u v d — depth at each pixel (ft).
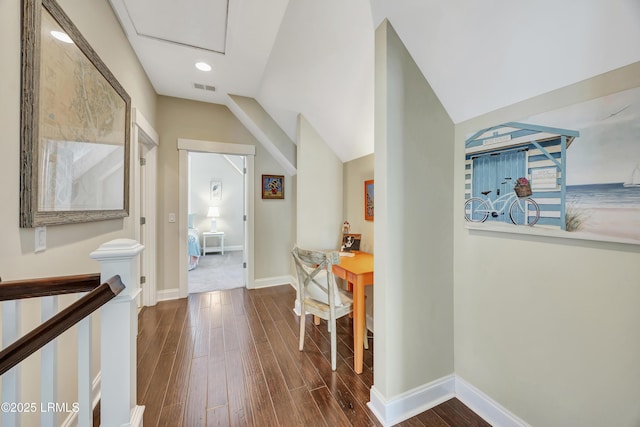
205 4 5.72
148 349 6.84
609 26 2.82
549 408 3.75
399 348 4.66
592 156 3.16
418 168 4.75
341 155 9.57
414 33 4.33
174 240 10.60
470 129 4.81
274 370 5.98
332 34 5.61
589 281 3.29
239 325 8.26
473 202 4.73
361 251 8.73
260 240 12.20
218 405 4.92
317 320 8.26
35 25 3.21
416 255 4.79
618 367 3.07
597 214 3.13
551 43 3.26
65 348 4.15
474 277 4.82
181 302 10.23
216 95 10.36
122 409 2.93
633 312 2.93
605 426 3.19
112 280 2.78
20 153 3.09
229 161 21.83
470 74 4.25
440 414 4.75
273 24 6.32
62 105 3.84
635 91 2.79
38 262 3.45
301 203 9.16
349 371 5.96
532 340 3.93
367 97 6.66
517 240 4.09
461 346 5.10
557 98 3.48
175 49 7.36
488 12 3.51
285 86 8.31
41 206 3.38
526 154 3.87
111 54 5.81
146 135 8.62
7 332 2.74
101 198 5.15
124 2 5.66
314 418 4.63
